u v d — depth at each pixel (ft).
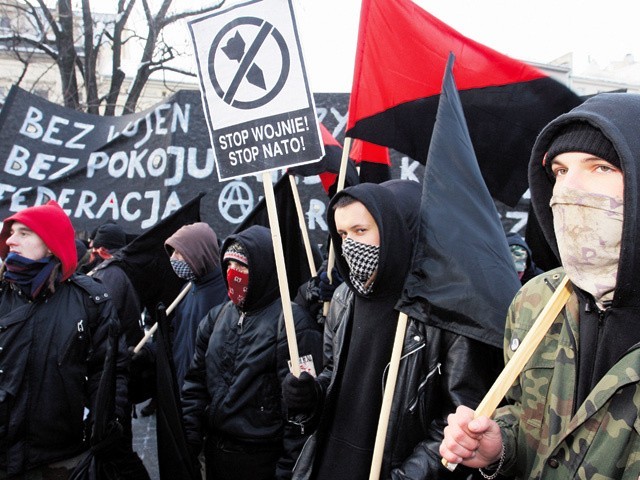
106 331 8.70
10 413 7.98
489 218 6.16
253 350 8.54
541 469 4.25
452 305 5.75
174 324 13.01
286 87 6.88
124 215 15.08
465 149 6.31
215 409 8.68
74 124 15.56
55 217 8.43
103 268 12.73
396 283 6.57
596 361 4.01
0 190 14.87
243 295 8.75
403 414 6.01
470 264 5.86
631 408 3.72
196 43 7.26
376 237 6.47
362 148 11.50
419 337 6.06
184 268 11.55
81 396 8.44
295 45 6.86
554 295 4.40
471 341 5.88
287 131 6.88
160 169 15.17
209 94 7.22
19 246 8.20
